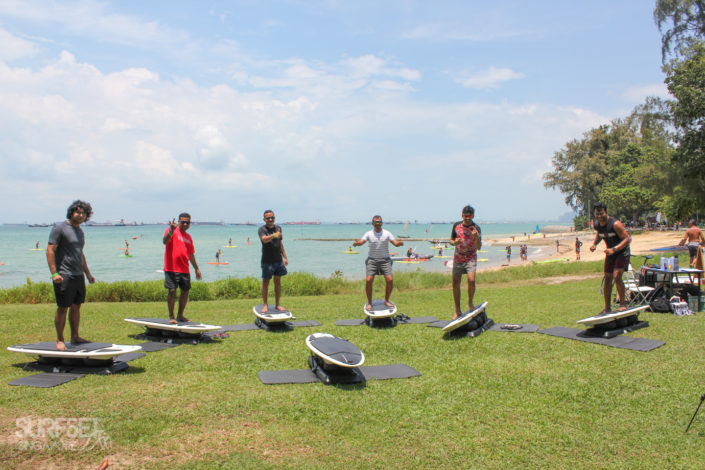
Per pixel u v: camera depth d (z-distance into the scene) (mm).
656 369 5793
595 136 79812
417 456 3814
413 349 7211
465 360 6535
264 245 9070
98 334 8219
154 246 83938
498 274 21531
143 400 4875
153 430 4152
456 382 5605
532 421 4488
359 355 5633
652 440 4082
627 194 66000
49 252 5836
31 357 6559
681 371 5684
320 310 11367
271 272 9086
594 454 3869
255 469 3551
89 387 5242
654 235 54781
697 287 9500
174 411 4594
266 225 9156
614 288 13344
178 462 3619
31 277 33938
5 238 132500
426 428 4344
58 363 5957
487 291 15266
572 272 21547
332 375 5688
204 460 3660
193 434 4117
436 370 6102
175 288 8086
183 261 8086
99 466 3520
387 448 3945
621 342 7031
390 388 5414
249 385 5477
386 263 9406
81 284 6156
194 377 5746
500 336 7820
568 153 81438
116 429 4141
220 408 4715
